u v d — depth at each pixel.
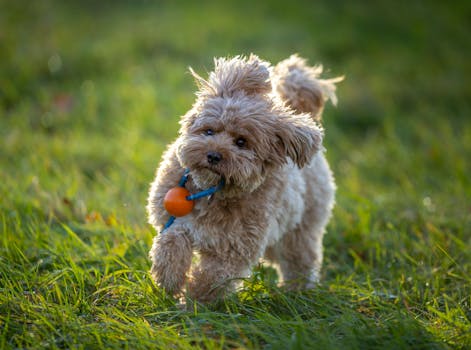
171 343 4.29
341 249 7.16
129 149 9.55
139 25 16.03
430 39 18.98
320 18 19.05
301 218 6.11
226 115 4.84
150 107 11.47
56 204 7.08
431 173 10.75
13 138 9.55
